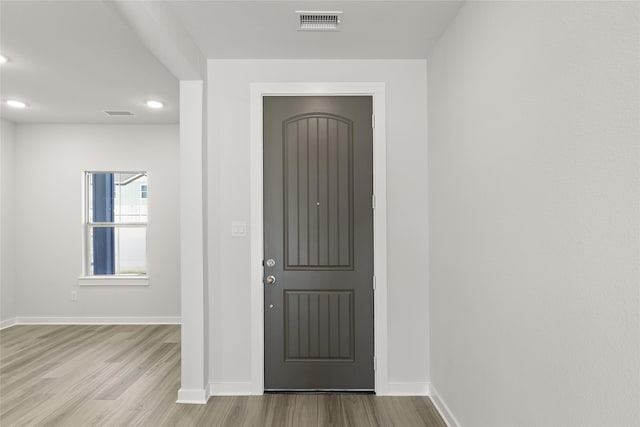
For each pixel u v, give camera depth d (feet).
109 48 9.68
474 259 7.11
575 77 4.24
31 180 17.49
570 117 4.33
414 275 10.23
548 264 4.79
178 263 17.61
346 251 10.41
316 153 10.43
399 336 10.21
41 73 11.33
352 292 10.41
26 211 17.49
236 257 10.24
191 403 9.69
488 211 6.49
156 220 17.63
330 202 10.41
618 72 3.64
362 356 10.37
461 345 7.80
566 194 4.42
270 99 10.41
